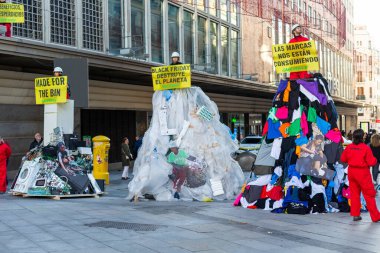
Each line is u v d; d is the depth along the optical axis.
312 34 43.34
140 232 7.40
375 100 86.25
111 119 23.45
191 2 27.95
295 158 9.86
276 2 35.56
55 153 11.95
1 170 12.93
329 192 9.80
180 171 11.60
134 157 24.95
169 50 25.73
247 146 24.98
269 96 37.84
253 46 35.84
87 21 19.70
